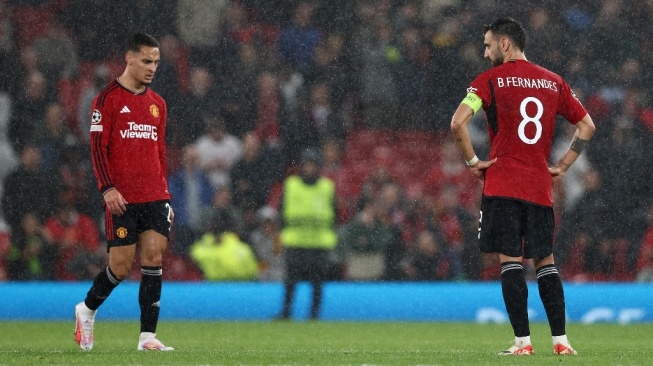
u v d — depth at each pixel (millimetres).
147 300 23844
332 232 43688
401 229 47031
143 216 23797
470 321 43438
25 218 45781
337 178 48250
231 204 47219
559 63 50562
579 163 48062
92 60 50062
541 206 21250
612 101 49562
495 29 21844
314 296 43250
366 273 46031
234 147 48719
